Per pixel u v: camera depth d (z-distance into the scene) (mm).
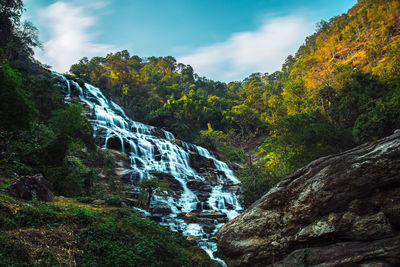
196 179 30188
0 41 38156
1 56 15586
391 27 75000
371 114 30453
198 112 64375
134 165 28406
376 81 39219
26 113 13125
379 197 4031
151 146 34594
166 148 35875
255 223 5316
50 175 14086
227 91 103938
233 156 48312
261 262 4930
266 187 20703
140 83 71125
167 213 18297
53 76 45812
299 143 25594
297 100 58125
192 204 21875
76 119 20109
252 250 5109
